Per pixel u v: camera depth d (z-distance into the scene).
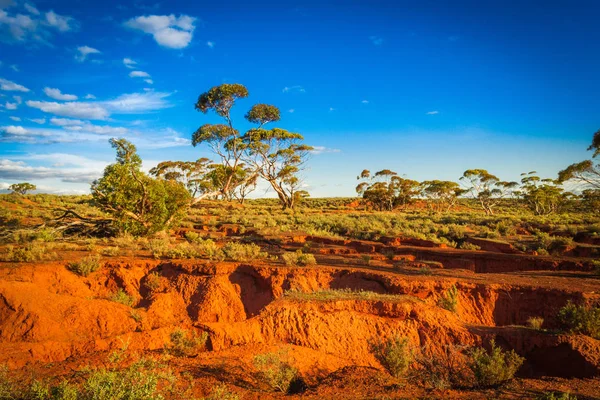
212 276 19.80
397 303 13.92
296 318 13.33
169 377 7.79
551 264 22.52
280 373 9.38
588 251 26.38
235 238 34.53
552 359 11.77
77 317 14.21
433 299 16.69
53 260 20.56
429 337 13.03
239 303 18.95
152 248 24.52
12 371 9.60
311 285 19.39
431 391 8.83
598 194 65.44
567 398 7.33
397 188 80.56
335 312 13.75
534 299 16.25
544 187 67.06
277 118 59.34
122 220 30.27
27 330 12.84
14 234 28.39
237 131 54.72
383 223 40.91
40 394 6.71
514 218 45.31
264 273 19.95
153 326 15.93
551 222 40.72
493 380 9.39
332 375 10.53
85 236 31.17
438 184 73.44
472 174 74.38
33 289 14.57
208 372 9.59
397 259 25.02
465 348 12.41
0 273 17.70
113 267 20.42
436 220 46.28
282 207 66.12
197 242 30.67
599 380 9.48
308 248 28.77
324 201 98.81
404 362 10.23
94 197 30.33
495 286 16.89
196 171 72.81
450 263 25.09
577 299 15.30
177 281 19.66
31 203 52.41
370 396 8.46
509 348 12.42
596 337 12.05
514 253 27.34
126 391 6.14
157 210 31.77
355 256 25.86
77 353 11.94
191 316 17.94
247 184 72.25
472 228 39.66
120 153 31.31
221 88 50.72
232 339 12.43
